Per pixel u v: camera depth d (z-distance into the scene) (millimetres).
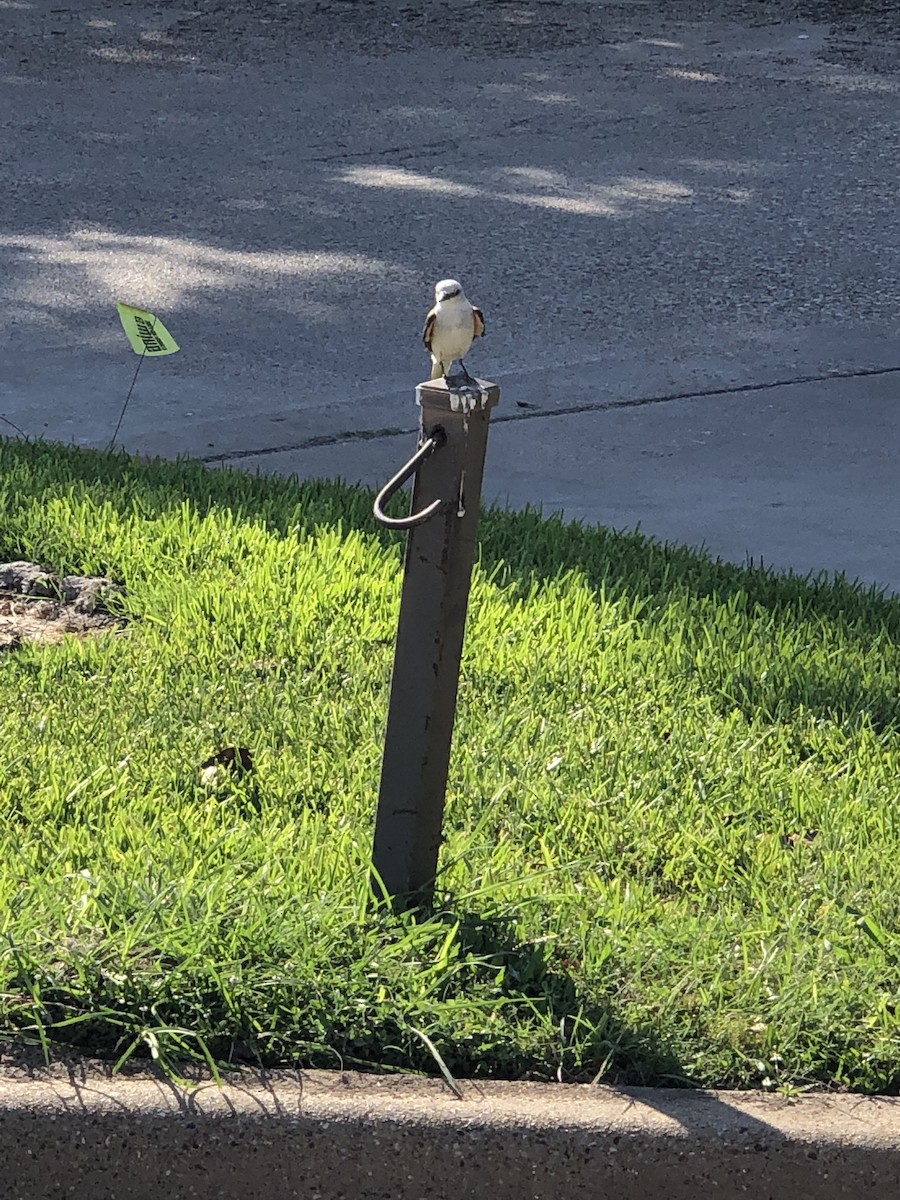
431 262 8617
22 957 2764
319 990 2787
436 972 2879
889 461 6285
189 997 2771
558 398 6852
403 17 14664
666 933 3066
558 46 13680
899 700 4191
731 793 3684
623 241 9047
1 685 4031
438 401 2768
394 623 4488
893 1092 2740
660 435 6496
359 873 3160
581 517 5715
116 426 6430
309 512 5316
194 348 7309
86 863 3195
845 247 9094
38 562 4945
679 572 5023
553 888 3240
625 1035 2777
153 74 12641
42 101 11805
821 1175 2574
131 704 3953
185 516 5117
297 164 10430
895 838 3488
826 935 3078
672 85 12500
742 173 10430
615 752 3818
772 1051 2773
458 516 2828
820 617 4738
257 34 13984
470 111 11734
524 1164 2568
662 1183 2574
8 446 5871
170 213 9391
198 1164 2566
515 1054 2740
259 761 3703
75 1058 2670
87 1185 2570
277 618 4469
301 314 7785
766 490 5996
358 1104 2590
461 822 3496
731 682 4227
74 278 8219
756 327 7844
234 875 3123
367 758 3732
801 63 13211
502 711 4023
